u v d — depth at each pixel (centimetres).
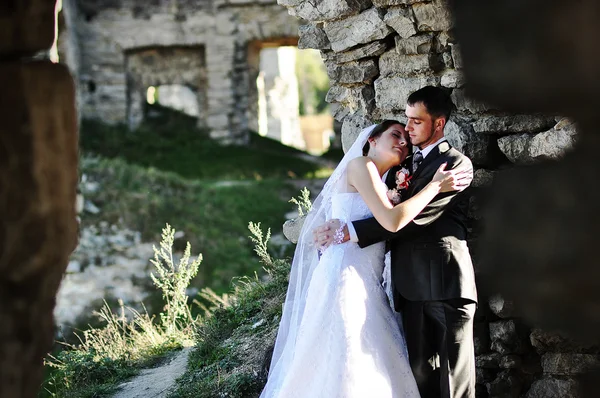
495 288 219
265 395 440
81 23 2273
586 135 188
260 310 616
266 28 2308
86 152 2114
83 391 604
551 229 198
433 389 416
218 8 2309
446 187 407
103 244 1425
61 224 235
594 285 190
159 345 685
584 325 195
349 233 418
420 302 412
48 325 237
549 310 201
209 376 543
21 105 225
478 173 464
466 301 411
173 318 735
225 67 2305
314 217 456
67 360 679
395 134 432
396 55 498
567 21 171
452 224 418
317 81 4616
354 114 534
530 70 178
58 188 233
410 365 417
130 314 1234
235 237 1506
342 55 522
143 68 2322
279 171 2081
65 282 1306
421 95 416
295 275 460
